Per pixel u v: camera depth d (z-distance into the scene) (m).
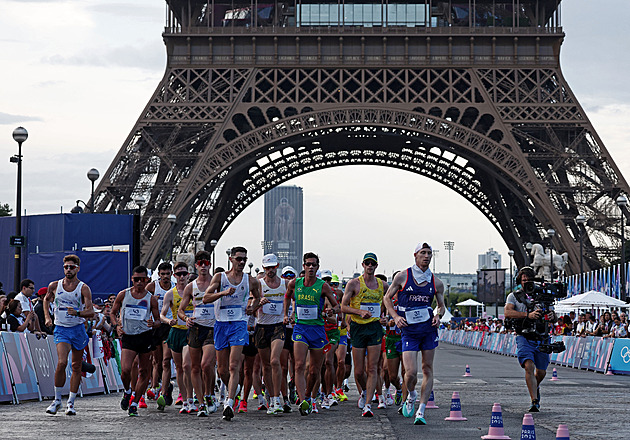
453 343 122.62
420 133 100.00
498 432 18.17
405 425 21.75
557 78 101.06
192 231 106.88
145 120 97.56
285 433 20.00
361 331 24.33
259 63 102.00
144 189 95.56
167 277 26.84
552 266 96.75
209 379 23.97
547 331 24.69
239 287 23.25
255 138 97.81
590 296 59.16
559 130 100.75
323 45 102.94
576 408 26.38
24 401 29.08
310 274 24.20
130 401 24.88
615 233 98.25
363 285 24.27
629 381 40.34
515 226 132.00
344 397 29.94
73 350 24.47
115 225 57.62
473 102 100.19
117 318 24.70
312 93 100.69
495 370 49.94
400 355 25.80
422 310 22.33
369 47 103.19
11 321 30.91
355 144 128.88
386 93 101.19
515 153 97.44
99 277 55.59
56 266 56.03
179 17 108.38
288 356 28.27
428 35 102.12
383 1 118.00
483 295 132.75
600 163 97.94
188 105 98.56
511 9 110.56
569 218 97.88
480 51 102.38
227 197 130.00
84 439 18.69
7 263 57.97
